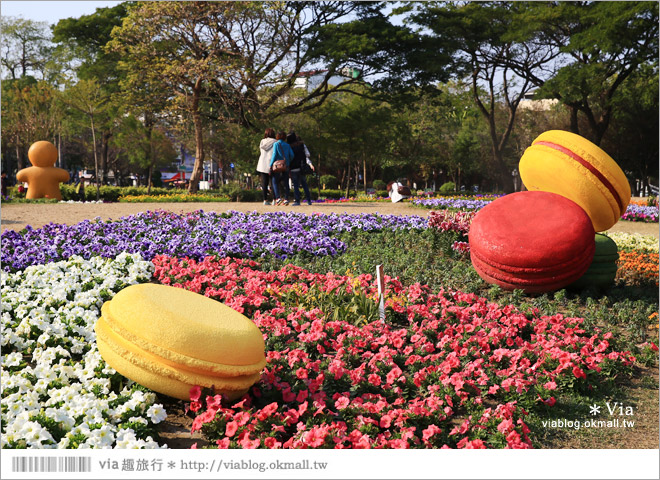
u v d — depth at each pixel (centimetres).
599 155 707
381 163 4347
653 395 466
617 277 849
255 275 681
